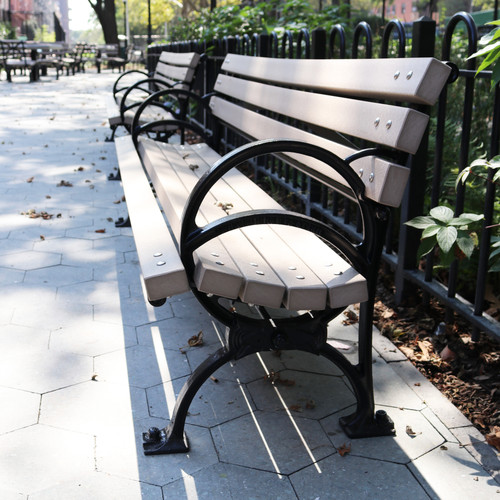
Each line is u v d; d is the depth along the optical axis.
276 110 3.16
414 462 2.04
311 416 2.29
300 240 2.34
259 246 2.23
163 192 2.91
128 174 3.35
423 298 3.04
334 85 2.48
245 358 2.70
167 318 3.05
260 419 2.27
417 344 2.77
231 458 2.05
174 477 1.96
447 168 3.69
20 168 6.32
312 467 2.02
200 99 4.52
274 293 1.87
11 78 19.62
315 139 2.59
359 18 6.98
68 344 2.78
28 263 3.73
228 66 4.47
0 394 2.37
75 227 4.44
